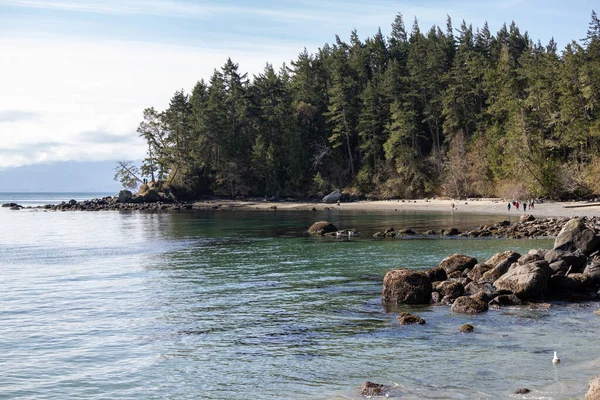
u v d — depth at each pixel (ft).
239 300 65.77
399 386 36.45
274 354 44.21
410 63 394.11
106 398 35.45
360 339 48.32
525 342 46.50
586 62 293.43
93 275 85.66
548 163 277.03
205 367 41.19
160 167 381.60
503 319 54.65
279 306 62.28
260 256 107.96
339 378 38.40
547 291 64.18
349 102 401.49
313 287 74.02
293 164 397.39
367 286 74.28
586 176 267.39
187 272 88.33
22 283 78.23
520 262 68.49
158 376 39.34
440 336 48.80
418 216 234.79
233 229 179.83
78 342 47.98
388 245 123.24
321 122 419.95
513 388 35.65
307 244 129.18
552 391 34.83
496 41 428.97
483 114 356.59
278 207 332.60
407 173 365.61
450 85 360.07
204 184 390.21
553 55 326.03
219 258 105.81
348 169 403.13
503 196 301.02
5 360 43.04
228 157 390.83
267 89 416.05
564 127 290.35
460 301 59.06
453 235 145.48
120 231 177.58
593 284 66.69
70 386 37.52
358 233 152.87
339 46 478.18
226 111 397.60
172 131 388.98
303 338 48.93
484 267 73.00
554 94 301.43
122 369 40.88
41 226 204.33
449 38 446.60
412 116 364.38
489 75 344.69
